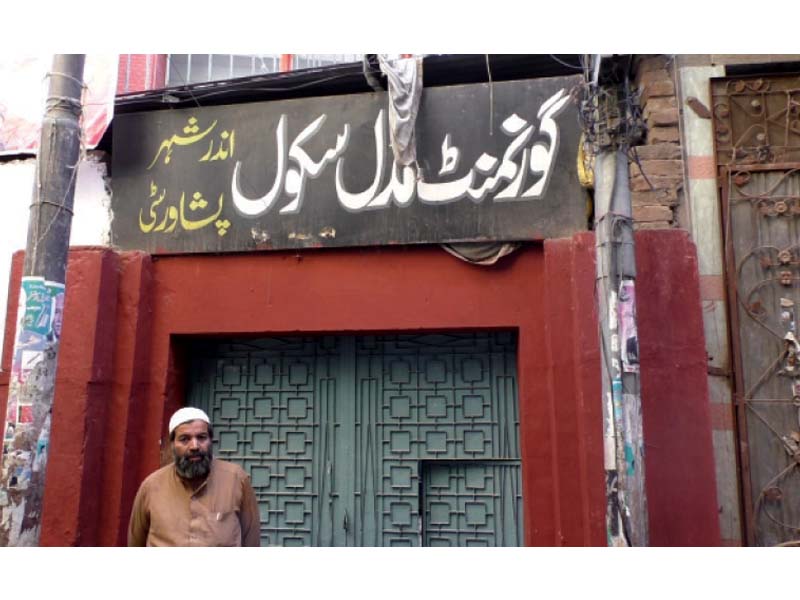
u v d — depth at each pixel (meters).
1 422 5.00
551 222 4.76
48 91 3.38
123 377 5.01
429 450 5.05
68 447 4.75
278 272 5.14
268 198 5.16
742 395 4.54
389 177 5.01
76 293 4.98
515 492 4.92
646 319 4.41
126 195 5.38
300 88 5.32
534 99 4.92
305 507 5.12
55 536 4.63
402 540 4.96
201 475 3.07
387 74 4.88
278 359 5.38
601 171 3.36
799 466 4.41
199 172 5.31
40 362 3.12
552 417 4.55
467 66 5.11
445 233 4.87
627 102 3.37
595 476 4.24
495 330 4.94
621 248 3.26
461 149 4.95
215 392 5.41
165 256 5.29
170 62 6.49
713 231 4.79
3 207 5.55
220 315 5.14
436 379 5.14
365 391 5.22
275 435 5.27
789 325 4.59
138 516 3.12
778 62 4.89
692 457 4.23
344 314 5.00
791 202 4.73
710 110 4.94
